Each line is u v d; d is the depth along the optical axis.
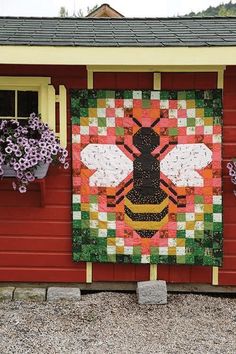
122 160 6.12
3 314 5.71
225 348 4.96
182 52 5.63
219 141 6.08
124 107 6.08
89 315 5.71
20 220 6.27
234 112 6.13
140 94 6.06
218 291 6.33
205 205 6.15
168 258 6.22
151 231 6.20
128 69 6.07
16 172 5.83
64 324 5.48
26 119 6.25
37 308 5.88
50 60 5.63
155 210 6.18
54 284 6.34
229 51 5.61
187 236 6.20
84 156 6.13
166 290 6.08
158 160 6.12
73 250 6.23
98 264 6.31
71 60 5.64
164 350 4.91
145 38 6.09
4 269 6.31
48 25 7.35
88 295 6.25
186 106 6.07
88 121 6.10
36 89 6.19
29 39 5.96
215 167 6.11
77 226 6.21
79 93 6.07
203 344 5.05
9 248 6.29
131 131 6.10
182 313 5.79
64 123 6.08
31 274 6.31
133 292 6.35
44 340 5.10
